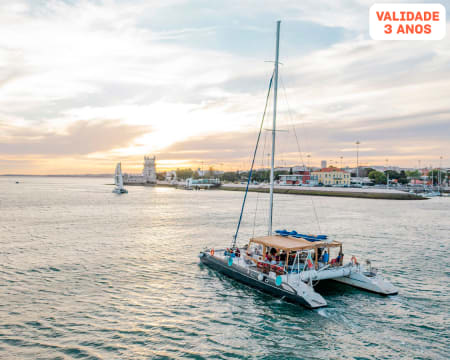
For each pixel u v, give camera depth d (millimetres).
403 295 21859
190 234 45375
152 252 34094
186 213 73562
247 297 21750
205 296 21859
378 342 15867
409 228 50125
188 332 16859
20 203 100250
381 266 28484
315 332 16891
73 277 25453
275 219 62219
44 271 26891
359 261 30141
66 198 127500
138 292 22453
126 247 36438
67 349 15094
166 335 16531
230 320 18266
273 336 16469
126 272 26938
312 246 22531
